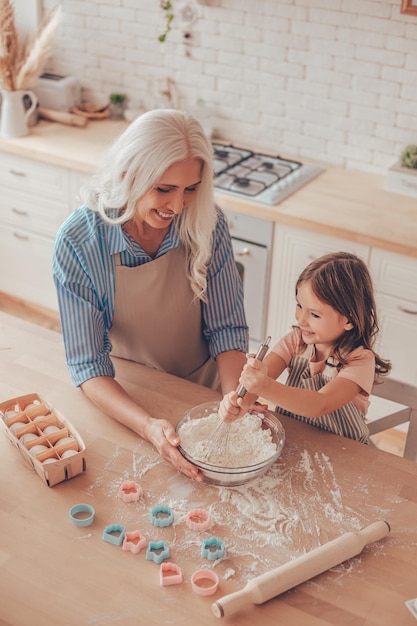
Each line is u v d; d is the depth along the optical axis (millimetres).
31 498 1570
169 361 2145
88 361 1863
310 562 1396
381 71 3266
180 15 3586
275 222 3115
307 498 1596
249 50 3510
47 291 3992
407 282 2959
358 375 1743
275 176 3383
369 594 1396
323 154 3574
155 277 1965
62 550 1457
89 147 3594
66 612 1336
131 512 1548
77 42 3934
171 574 1420
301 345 1886
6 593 1366
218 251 2043
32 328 2104
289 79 3484
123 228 1914
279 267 3213
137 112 3877
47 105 3936
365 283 1735
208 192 1858
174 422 1788
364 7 3170
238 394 1613
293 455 1707
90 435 1742
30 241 3879
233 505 1573
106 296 1944
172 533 1504
